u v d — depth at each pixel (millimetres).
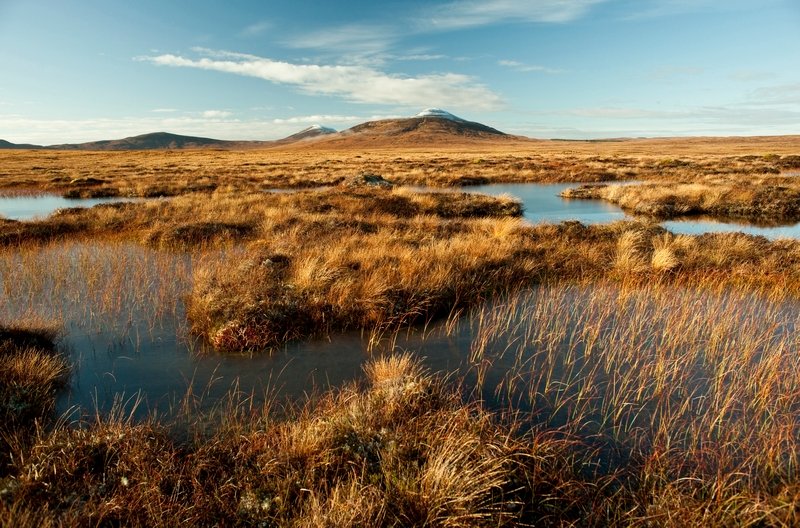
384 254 10602
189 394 5742
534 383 6047
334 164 57156
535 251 12008
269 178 37562
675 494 3871
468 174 39531
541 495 3895
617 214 21719
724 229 17734
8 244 13289
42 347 6719
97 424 4754
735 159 52125
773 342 7141
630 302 9000
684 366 6441
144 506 3617
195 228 14414
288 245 11641
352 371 6410
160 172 43719
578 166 46844
